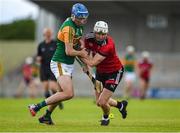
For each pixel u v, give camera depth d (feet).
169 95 312.09
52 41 156.04
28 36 517.96
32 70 290.76
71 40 90.48
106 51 92.07
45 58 155.84
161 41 404.57
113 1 343.05
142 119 120.26
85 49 93.50
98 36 90.94
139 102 215.72
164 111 156.56
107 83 94.68
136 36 409.28
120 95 322.34
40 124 97.91
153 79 351.67
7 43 442.09
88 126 93.50
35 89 303.68
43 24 390.42
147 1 344.28
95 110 159.12
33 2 349.61
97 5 365.81
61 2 349.20
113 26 411.75
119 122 106.73
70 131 82.33
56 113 144.46
